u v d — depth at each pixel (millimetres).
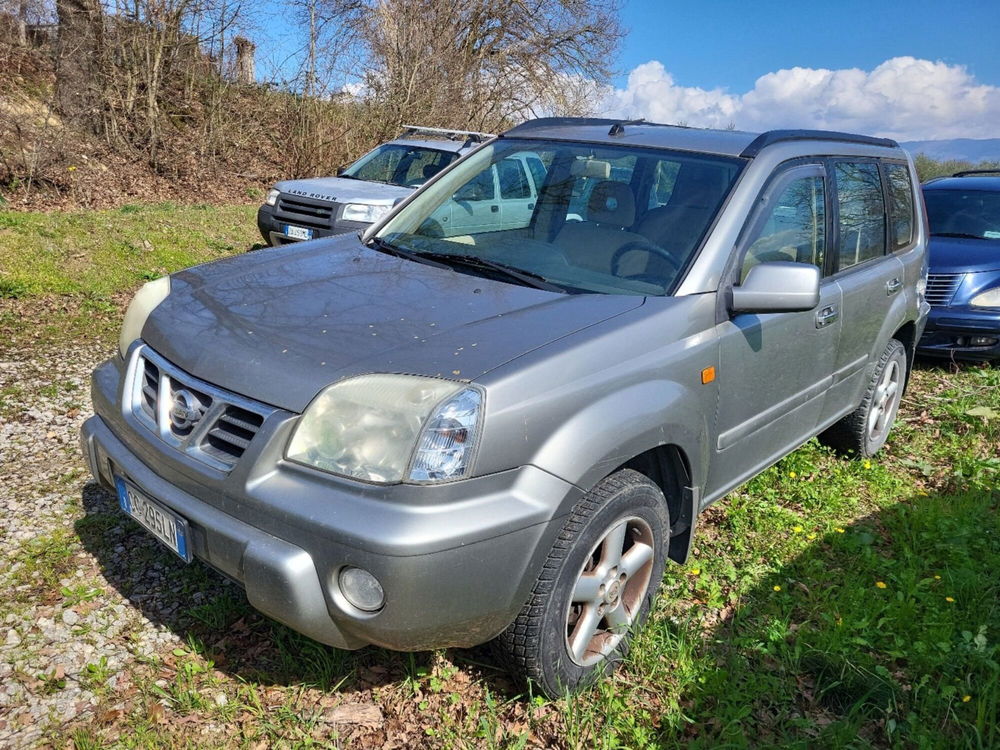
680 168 3502
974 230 7781
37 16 14750
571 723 2602
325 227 9344
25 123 12922
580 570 2600
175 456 2555
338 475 2279
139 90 15141
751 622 3217
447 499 2242
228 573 2430
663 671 2895
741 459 3521
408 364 2420
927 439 5457
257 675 2783
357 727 2605
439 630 2307
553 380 2475
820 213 3918
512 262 3328
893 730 2676
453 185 3912
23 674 2693
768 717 2758
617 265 3225
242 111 16422
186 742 2479
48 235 8547
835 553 3836
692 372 2955
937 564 3771
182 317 2863
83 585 3174
